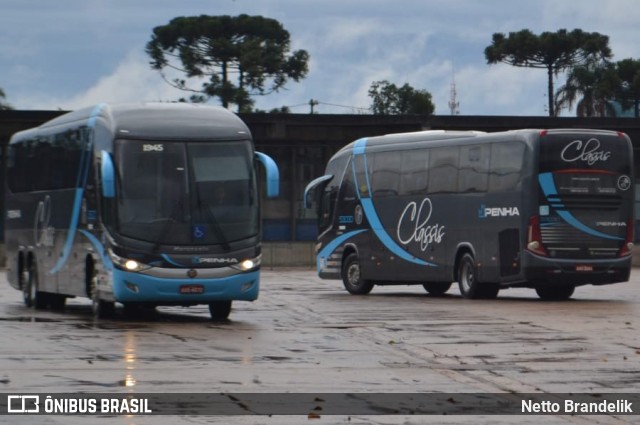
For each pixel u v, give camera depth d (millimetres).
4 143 63250
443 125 64188
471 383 16750
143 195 25703
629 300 34344
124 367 18109
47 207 30609
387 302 33469
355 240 38719
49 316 28375
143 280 25422
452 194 35062
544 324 25578
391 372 17828
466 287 34625
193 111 26734
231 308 29766
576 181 32781
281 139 66625
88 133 27484
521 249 32625
